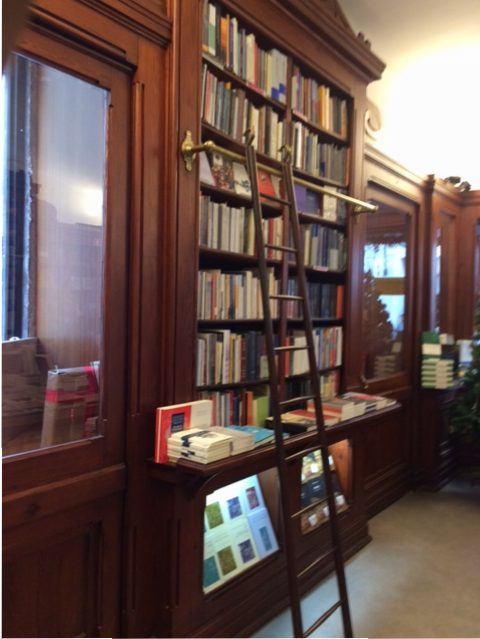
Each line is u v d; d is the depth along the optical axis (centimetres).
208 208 226
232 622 223
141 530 197
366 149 353
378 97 407
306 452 215
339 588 219
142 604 198
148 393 198
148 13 191
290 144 275
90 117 186
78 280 189
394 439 421
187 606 204
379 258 398
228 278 238
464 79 423
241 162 219
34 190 177
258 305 257
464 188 502
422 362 450
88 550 184
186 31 203
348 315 333
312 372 229
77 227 188
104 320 187
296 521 264
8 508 157
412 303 448
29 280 176
